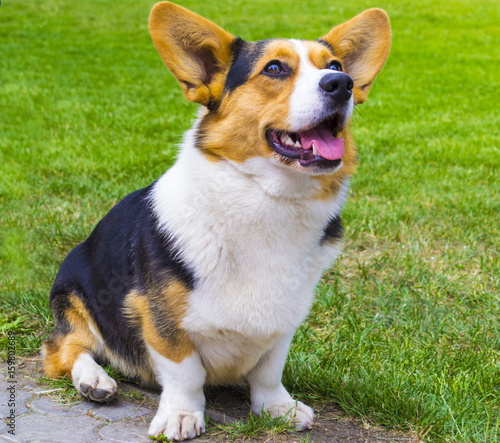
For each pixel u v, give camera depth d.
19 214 5.60
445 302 4.37
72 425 2.69
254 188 2.62
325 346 3.65
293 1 25.28
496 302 4.32
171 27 2.78
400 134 9.80
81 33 18.92
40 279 4.43
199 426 2.72
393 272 4.77
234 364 2.87
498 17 23.17
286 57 2.70
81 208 5.86
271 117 2.62
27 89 11.88
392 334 3.88
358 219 5.76
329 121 2.73
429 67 16.12
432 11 24.05
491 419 2.96
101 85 13.02
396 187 6.84
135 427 2.74
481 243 5.44
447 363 3.46
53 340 3.28
